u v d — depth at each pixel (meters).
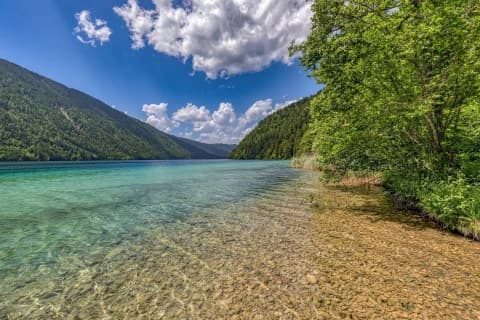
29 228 8.41
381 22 8.07
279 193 14.81
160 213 10.38
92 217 9.84
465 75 6.86
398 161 10.67
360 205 10.89
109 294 4.32
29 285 4.67
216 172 36.56
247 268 5.18
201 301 4.04
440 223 7.79
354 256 5.62
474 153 8.02
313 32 11.51
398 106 8.13
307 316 3.58
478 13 6.58
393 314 3.57
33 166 53.31
